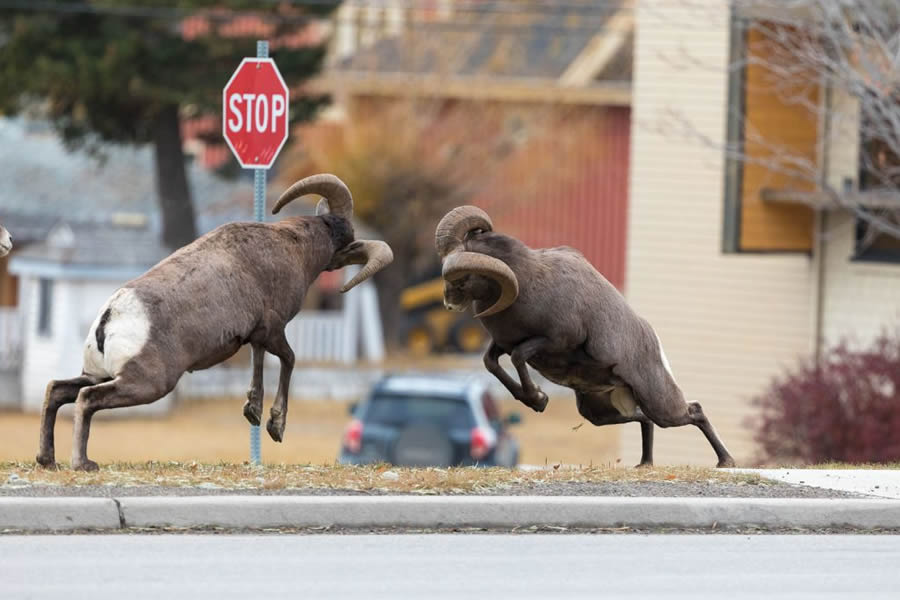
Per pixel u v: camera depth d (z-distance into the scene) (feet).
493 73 521.24
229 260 126.62
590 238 526.16
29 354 408.46
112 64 369.71
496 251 129.90
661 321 282.77
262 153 143.43
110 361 120.16
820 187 248.73
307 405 428.56
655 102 280.51
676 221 281.13
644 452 146.20
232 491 117.80
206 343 123.44
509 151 516.32
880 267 262.06
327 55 409.28
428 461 254.47
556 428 417.49
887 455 217.77
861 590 100.89
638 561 107.14
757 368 276.62
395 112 505.66
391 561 104.94
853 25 250.37
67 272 398.83
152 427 382.63
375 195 500.33
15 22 376.89
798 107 258.78
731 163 257.14
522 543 111.55
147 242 422.82
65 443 340.80
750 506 118.62
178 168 429.38
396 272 510.99
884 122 243.60
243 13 379.35
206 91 385.91
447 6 544.62
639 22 281.33
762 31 250.57
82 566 101.30
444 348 531.50
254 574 100.63
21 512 109.70
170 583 97.91
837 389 223.92
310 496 115.85
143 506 111.45
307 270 132.46
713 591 99.81
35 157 478.18
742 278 277.44
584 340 132.77
